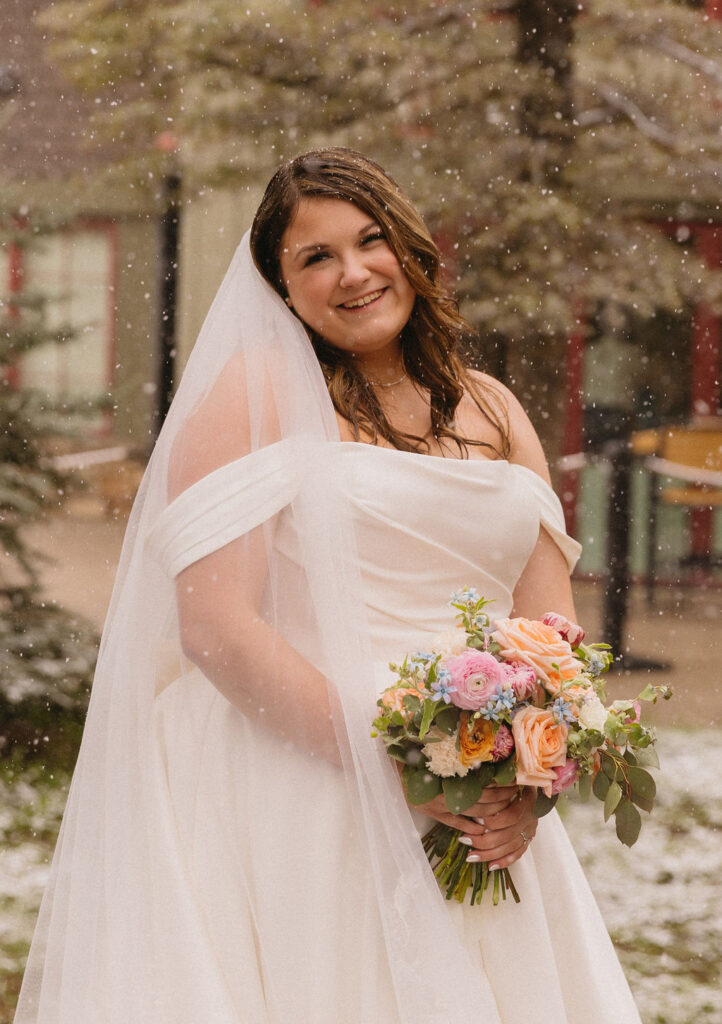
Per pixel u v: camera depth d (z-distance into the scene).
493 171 6.98
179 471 2.01
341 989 1.95
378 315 2.11
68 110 10.52
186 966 1.93
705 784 5.79
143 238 13.54
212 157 7.62
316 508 1.99
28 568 6.34
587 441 11.05
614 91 7.48
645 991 3.81
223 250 10.99
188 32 7.48
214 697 2.10
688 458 10.34
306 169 2.10
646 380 11.21
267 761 2.02
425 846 2.00
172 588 2.07
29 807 5.17
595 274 7.09
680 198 8.61
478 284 6.93
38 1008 2.05
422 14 7.46
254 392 2.02
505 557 2.16
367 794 1.92
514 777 1.91
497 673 1.85
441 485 2.08
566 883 2.17
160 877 1.99
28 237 6.71
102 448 12.66
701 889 4.63
